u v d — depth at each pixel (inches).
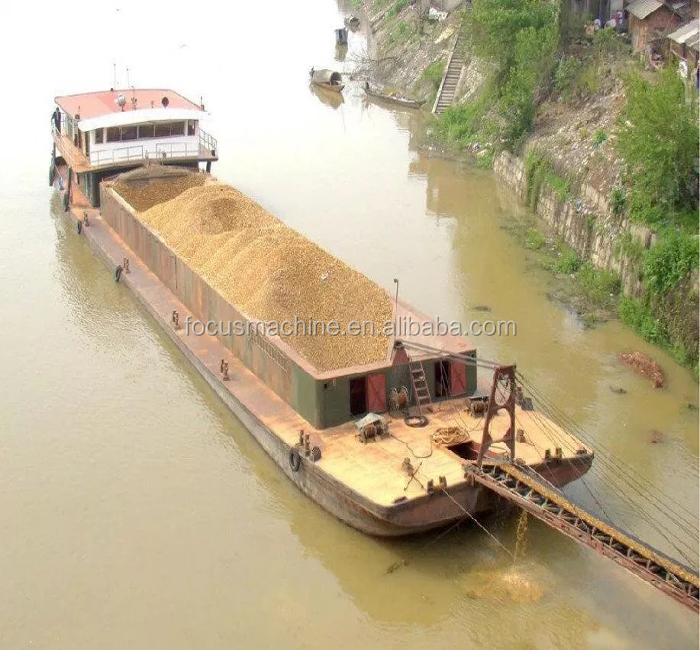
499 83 2022.6
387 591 767.1
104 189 1515.7
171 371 1130.0
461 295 1315.2
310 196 1734.7
